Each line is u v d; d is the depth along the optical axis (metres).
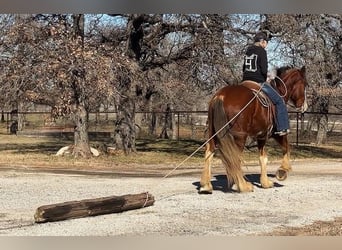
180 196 10.31
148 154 22.42
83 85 18.59
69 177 14.02
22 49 18.42
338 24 22.56
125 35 22.25
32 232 7.36
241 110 9.90
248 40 20.44
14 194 10.71
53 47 18.30
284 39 19.98
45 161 18.88
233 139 9.98
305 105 11.83
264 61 10.60
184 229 7.58
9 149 24.73
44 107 38.41
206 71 20.92
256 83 10.55
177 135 36.19
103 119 51.78
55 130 39.72
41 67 18.12
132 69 20.02
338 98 27.12
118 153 21.95
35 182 12.74
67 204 8.17
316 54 21.19
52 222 8.01
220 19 20.27
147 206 9.26
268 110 10.45
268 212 8.77
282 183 12.10
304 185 11.73
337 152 25.06
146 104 31.92
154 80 24.09
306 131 37.41
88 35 21.25
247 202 9.62
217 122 9.98
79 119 20.48
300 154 23.64
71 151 21.22
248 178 13.04
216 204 9.43
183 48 21.94
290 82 11.64
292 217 8.41
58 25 18.27
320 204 9.48
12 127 39.75
